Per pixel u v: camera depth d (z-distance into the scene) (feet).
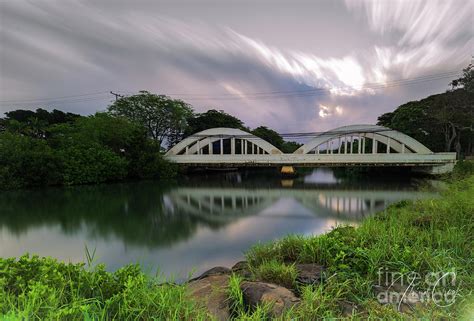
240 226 30.63
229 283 8.07
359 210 38.73
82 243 24.72
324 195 54.70
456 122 72.13
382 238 10.30
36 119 92.79
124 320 5.68
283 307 6.47
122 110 107.76
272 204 45.50
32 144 63.72
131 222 32.86
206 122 129.39
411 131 85.10
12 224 31.83
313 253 10.30
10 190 56.59
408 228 12.20
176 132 124.26
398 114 89.56
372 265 8.27
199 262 19.62
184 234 27.40
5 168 56.49
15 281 6.64
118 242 24.91
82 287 6.78
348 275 7.98
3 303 5.36
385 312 6.09
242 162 88.84
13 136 61.77
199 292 8.04
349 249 9.46
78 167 66.90
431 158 72.08
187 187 69.00
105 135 81.61
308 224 31.07
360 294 7.23
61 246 23.93
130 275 7.42
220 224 31.78
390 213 18.44
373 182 75.20
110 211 39.27
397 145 84.43
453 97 70.38
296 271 8.79
